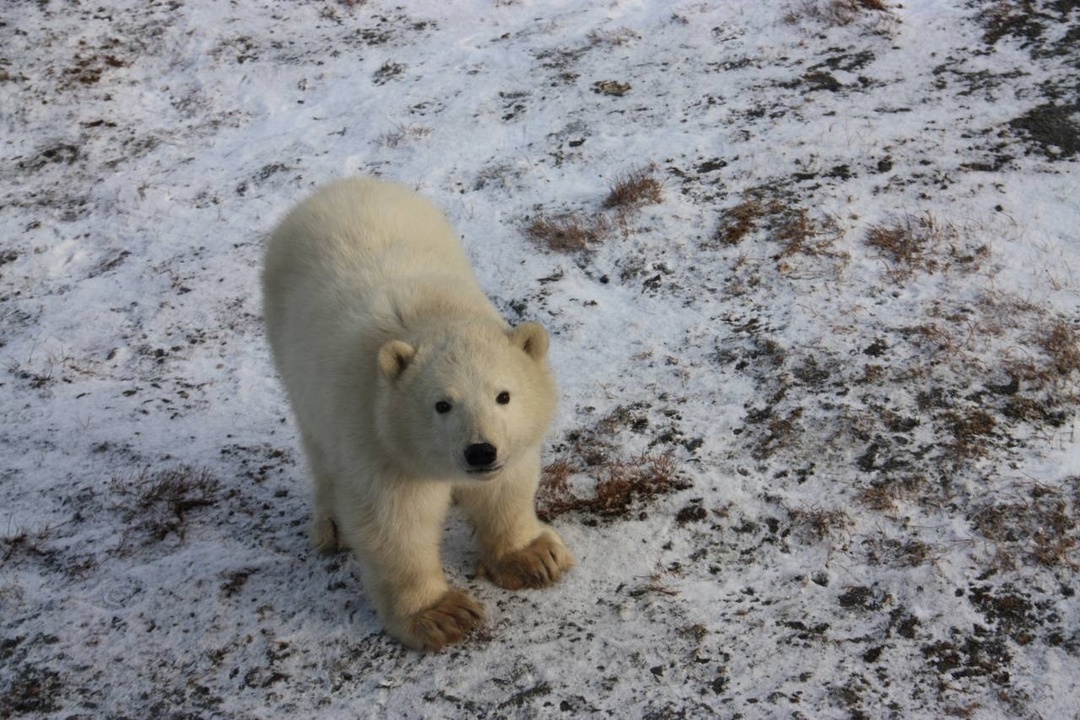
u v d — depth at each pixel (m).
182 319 4.53
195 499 3.83
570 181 4.87
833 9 5.87
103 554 3.70
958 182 4.52
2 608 3.58
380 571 3.41
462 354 3.28
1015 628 3.36
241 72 6.54
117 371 4.35
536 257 4.51
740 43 5.81
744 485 3.70
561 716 3.29
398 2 7.12
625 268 4.41
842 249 4.34
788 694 3.29
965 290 4.14
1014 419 3.78
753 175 4.68
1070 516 3.53
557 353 4.15
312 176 5.33
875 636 3.37
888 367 3.95
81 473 3.94
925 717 3.24
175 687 3.40
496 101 5.68
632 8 6.54
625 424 3.90
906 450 3.73
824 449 3.76
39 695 3.41
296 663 3.43
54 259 5.02
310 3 7.19
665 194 4.66
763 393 3.93
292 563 3.65
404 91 5.98
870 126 4.85
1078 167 4.51
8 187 5.73
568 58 5.98
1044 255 4.22
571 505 3.70
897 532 3.56
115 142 6.04
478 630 3.46
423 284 3.46
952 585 3.44
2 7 7.21
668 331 4.17
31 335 4.54
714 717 3.27
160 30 6.96
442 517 3.46
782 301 4.21
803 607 3.44
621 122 5.27
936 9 5.79
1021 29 5.45
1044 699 3.24
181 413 4.16
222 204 5.27
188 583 3.61
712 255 4.40
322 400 3.41
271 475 3.92
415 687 3.37
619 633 3.43
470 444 3.19
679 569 3.55
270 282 3.72
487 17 6.77
